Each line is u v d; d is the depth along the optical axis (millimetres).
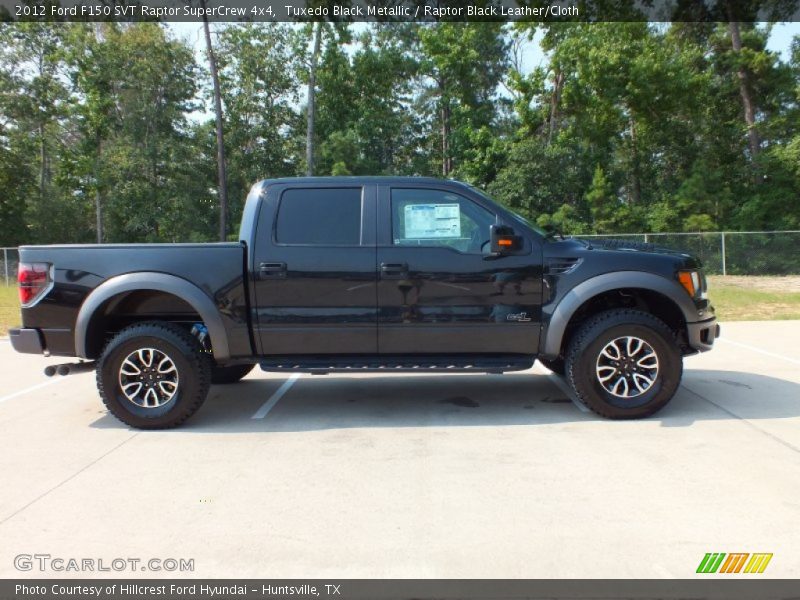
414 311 5203
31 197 38094
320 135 37281
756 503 3537
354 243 5230
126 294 5258
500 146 29328
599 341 5090
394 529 3311
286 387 6789
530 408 5699
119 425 5391
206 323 5152
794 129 27547
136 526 3402
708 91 27500
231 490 3885
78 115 36156
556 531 3246
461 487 3863
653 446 4539
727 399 5824
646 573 2842
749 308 12875
